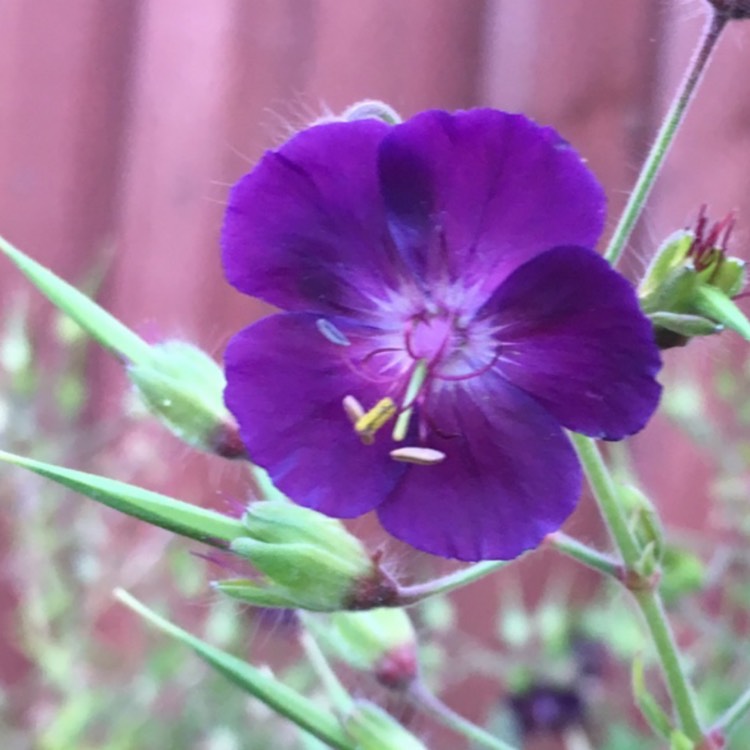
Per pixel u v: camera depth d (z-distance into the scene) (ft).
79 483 0.27
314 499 0.28
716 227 0.28
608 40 0.55
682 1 0.42
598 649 0.54
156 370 0.30
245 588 0.28
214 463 0.57
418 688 0.33
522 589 0.58
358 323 0.28
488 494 0.28
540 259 0.26
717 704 0.46
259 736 0.54
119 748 0.54
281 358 0.28
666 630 0.31
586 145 0.56
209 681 0.55
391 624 0.33
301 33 0.58
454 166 0.27
